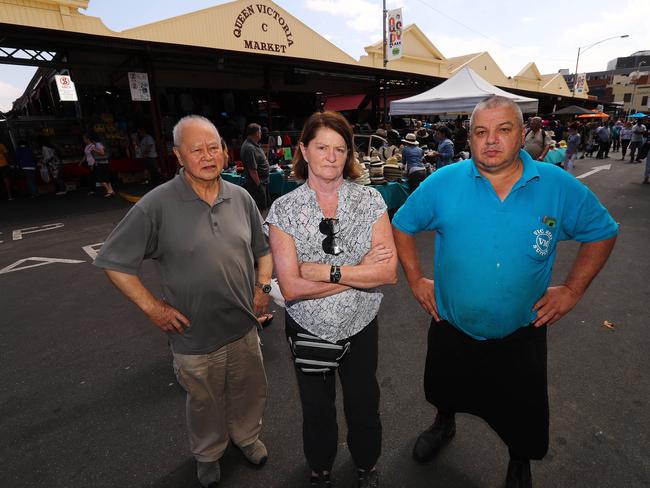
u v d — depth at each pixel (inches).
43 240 246.8
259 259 73.4
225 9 475.5
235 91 593.3
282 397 96.7
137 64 396.2
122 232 57.4
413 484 72.4
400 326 128.3
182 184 60.9
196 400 66.9
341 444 81.8
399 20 537.0
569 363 104.8
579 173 464.8
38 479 75.8
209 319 63.0
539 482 71.1
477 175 56.5
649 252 190.9
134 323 137.4
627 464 73.9
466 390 68.4
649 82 2805.1
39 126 450.3
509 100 53.1
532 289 57.8
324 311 58.1
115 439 85.2
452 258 59.7
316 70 494.0
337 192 58.4
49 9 368.8
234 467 77.1
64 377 107.7
